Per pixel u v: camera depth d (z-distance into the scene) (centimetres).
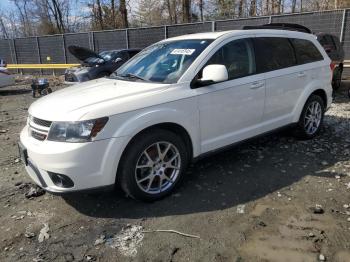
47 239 336
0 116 912
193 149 418
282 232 332
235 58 458
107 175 353
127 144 362
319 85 575
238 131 466
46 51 2328
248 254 303
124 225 352
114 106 354
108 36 2009
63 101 382
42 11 3591
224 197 401
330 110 810
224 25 1554
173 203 391
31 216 377
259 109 482
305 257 296
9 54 2548
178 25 1709
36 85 1241
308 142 579
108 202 397
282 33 533
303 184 427
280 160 503
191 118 406
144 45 1878
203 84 412
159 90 391
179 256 303
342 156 514
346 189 411
